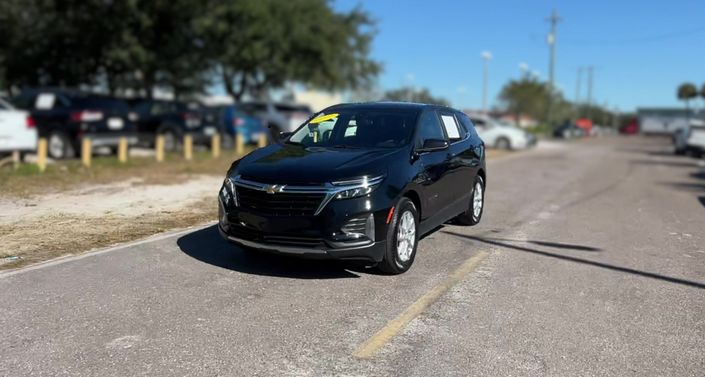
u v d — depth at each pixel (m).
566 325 4.84
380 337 4.52
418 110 7.13
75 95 15.37
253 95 32.41
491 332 4.66
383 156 6.05
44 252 6.58
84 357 4.11
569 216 9.72
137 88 26.88
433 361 4.14
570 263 6.70
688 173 18.58
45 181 11.48
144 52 23.09
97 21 22.78
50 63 24.84
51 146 15.20
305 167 5.75
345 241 5.51
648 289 5.81
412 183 6.11
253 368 3.98
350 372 3.95
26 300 5.13
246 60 26.45
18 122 12.73
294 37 26.94
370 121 6.96
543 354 4.29
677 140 30.12
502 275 6.17
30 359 4.06
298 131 7.28
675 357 4.29
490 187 13.30
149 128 18.78
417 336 4.55
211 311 4.98
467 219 8.57
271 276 5.96
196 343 4.36
